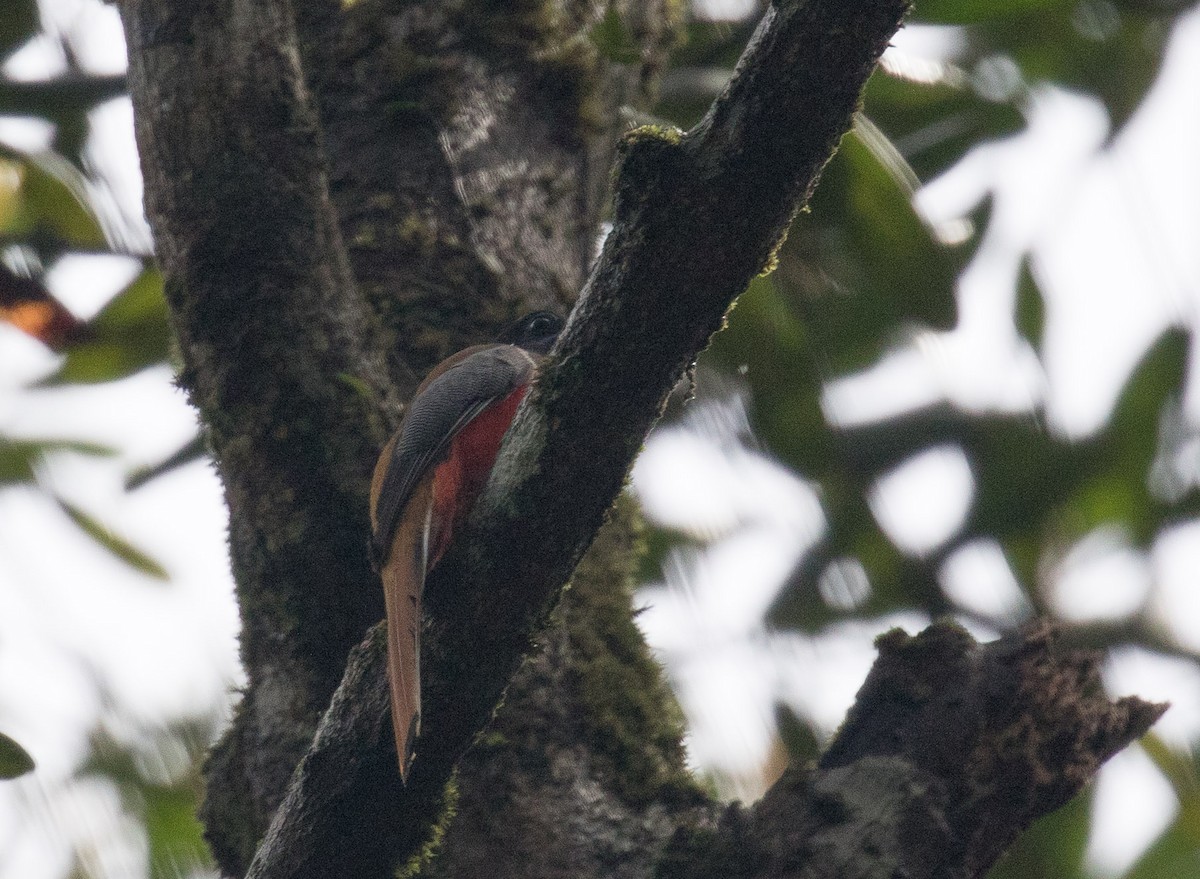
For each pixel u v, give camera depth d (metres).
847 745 6.39
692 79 10.92
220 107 6.98
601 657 7.14
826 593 12.04
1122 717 6.49
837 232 11.36
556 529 5.69
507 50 8.61
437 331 7.93
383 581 6.56
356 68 8.51
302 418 6.93
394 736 5.89
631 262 5.18
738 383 12.05
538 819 6.59
